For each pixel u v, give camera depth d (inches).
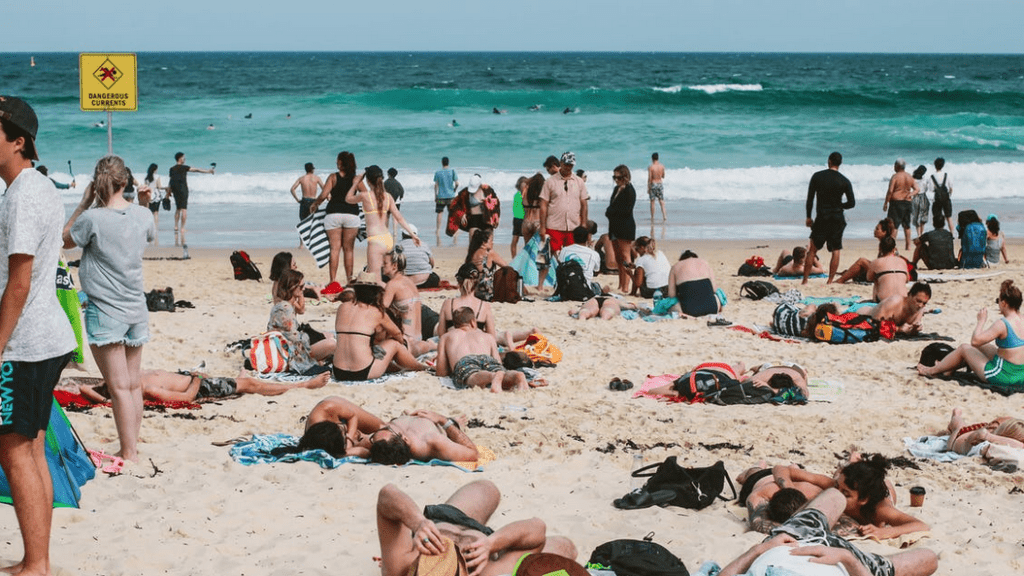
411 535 184.7
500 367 383.2
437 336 462.0
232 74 3971.5
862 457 266.1
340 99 2134.6
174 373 349.1
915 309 474.0
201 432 312.7
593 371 410.0
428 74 4138.8
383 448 284.0
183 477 266.1
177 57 7716.5
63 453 248.5
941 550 235.0
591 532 241.8
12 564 195.8
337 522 240.7
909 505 265.1
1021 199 1234.6
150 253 763.4
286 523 238.4
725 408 361.1
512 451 303.7
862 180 1294.3
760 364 421.4
